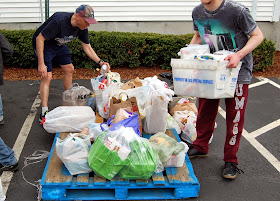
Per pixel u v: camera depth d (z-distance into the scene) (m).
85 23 4.06
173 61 2.96
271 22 8.84
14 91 5.82
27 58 7.04
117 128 3.17
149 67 7.62
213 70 2.80
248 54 3.01
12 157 3.35
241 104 3.12
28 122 4.59
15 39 6.92
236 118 3.18
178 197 3.02
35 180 3.28
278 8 8.64
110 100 3.74
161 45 7.30
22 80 6.44
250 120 4.94
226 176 3.35
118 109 3.67
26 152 3.79
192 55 3.02
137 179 2.99
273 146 4.15
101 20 8.27
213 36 3.13
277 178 3.45
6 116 4.77
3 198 2.92
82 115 3.94
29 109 5.05
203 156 3.83
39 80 6.47
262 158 3.85
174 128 4.13
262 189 3.25
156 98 3.74
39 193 3.04
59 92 5.83
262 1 8.54
